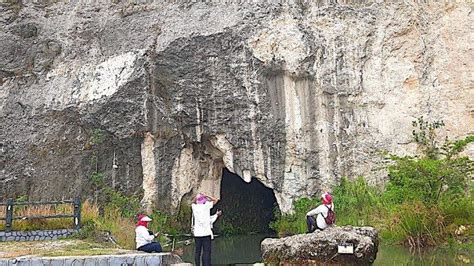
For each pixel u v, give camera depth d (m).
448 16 17.41
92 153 17.12
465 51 16.98
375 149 16.69
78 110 17.38
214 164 18.42
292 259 9.16
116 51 18.09
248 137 17.17
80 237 11.74
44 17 19.42
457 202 12.81
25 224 12.03
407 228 12.15
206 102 17.34
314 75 17.14
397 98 17.14
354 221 14.05
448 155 13.65
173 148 17.53
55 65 18.48
